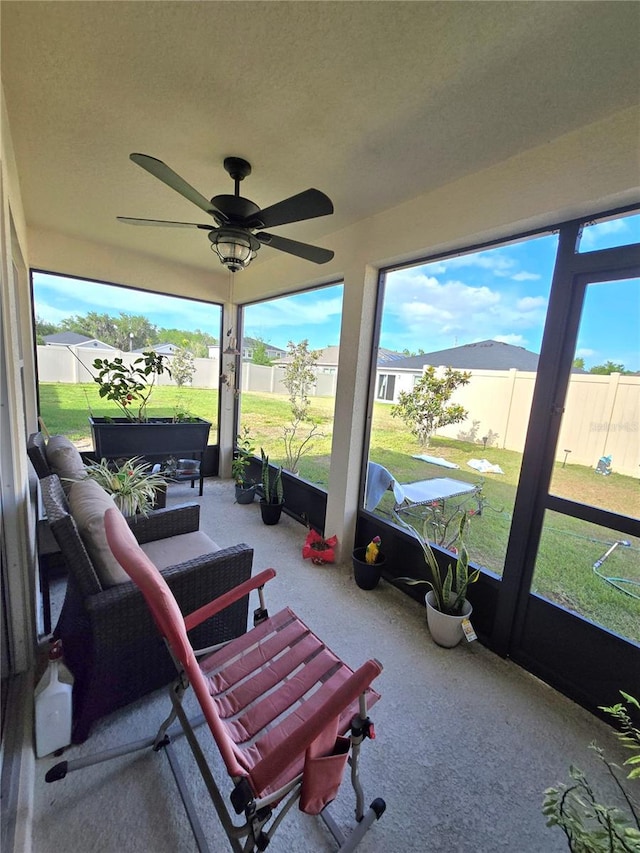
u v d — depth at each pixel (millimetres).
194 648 1576
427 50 1164
